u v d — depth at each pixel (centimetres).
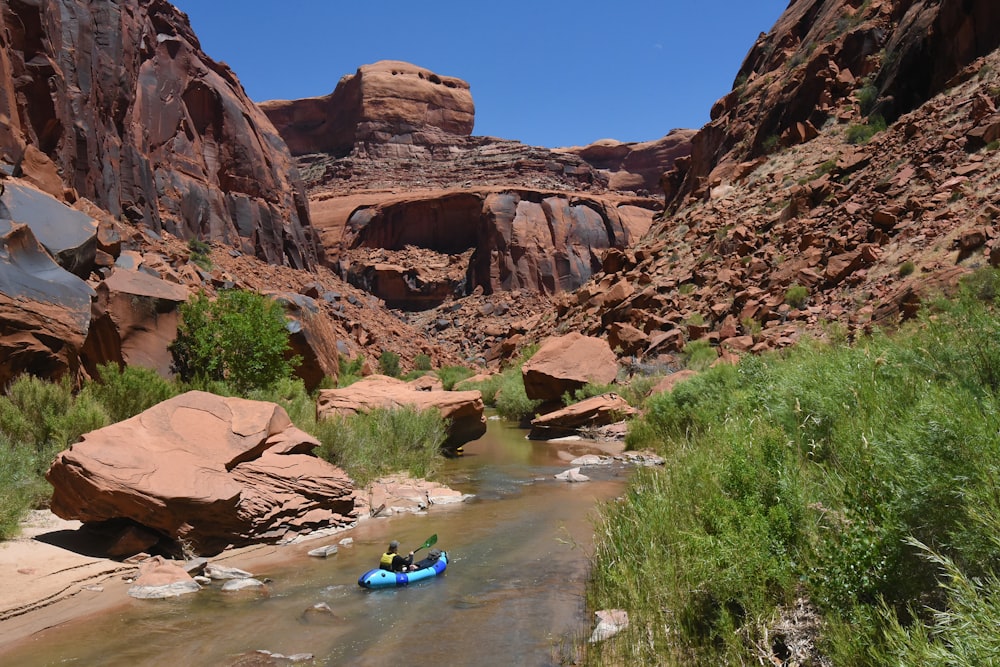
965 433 328
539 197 10125
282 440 1000
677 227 4359
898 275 2044
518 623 544
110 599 635
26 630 560
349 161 13750
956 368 502
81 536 780
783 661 370
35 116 2777
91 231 1534
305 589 662
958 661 242
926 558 297
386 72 15312
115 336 1501
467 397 1634
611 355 2389
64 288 1259
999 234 1739
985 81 2738
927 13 3566
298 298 2336
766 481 459
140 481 764
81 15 3466
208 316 1725
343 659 489
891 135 3048
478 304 8850
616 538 610
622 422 1870
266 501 862
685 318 2973
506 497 1086
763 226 3231
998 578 283
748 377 1283
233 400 1006
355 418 1403
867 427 451
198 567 715
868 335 1557
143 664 489
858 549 356
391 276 9194
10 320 1121
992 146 2323
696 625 432
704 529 496
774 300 2472
